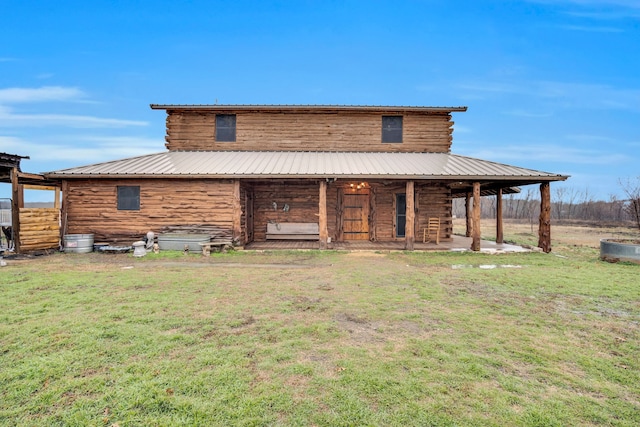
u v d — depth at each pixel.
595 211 34.56
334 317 4.99
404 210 15.47
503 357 3.74
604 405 2.87
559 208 37.25
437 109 15.67
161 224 12.54
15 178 11.11
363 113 16.12
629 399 2.98
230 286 6.85
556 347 4.02
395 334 4.36
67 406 2.76
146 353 3.71
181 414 2.66
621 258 9.83
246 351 3.79
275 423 2.57
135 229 12.52
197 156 14.65
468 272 8.41
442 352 3.83
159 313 5.07
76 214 12.50
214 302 5.69
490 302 5.84
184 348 3.86
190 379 3.17
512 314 5.21
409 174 11.82
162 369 3.36
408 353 3.79
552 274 8.20
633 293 6.46
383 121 16.22
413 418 2.64
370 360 3.60
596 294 6.39
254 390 3.00
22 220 11.20
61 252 11.69
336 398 2.89
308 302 5.75
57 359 3.55
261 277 7.74
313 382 3.14
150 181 12.54
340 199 15.43
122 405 2.77
